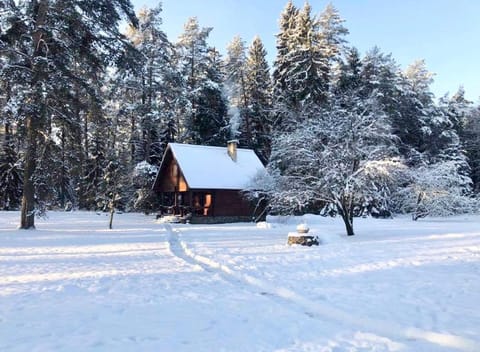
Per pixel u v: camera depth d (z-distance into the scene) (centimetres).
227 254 1155
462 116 5100
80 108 1880
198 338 482
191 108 3784
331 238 1507
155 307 617
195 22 4103
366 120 1844
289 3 4016
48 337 482
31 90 1639
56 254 1172
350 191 1689
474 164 4697
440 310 591
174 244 1505
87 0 1853
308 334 499
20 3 1819
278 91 3694
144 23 3484
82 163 2008
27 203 1909
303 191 1834
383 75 3856
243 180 2998
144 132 3709
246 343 466
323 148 1862
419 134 4209
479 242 1408
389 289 721
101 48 1920
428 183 3044
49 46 1848
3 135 3083
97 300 657
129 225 2506
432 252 1174
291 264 984
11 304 627
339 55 3662
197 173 2895
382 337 489
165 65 3550
